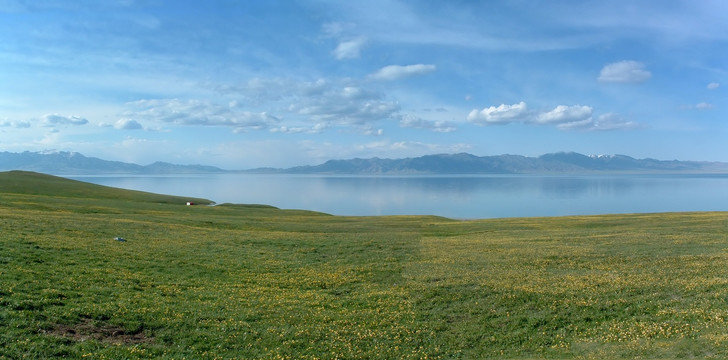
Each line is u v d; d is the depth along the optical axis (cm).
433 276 3475
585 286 3019
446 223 7944
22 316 2014
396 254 4438
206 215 8006
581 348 2167
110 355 1819
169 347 1984
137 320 2208
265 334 2225
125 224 5309
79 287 2562
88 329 2041
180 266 3459
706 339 2084
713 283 2886
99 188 13188
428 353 2133
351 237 5609
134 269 3203
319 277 3459
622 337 2241
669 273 3262
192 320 2297
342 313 2638
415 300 2900
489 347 2219
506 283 3177
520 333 2364
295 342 2148
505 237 5562
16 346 1755
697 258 3719
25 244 3406
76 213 6197
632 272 3369
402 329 2406
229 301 2689
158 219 6388
